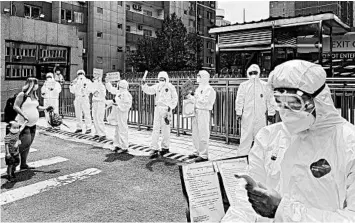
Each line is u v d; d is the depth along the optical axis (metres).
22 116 6.51
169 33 30.92
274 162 1.84
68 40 19.17
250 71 7.20
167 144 8.24
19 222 4.24
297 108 1.63
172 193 5.32
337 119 1.70
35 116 6.73
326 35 11.88
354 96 6.82
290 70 1.65
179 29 31.34
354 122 6.82
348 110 6.91
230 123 9.32
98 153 8.33
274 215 1.57
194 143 7.72
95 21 32.22
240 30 11.99
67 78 19.34
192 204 1.93
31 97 6.84
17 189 5.55
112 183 5.88
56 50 18.72
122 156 7.95
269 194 1.59
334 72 13.73
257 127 7.14
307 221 1.46
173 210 4.60
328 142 1.67
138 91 12.16
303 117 1.64
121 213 4.51
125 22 35.50
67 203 4.91
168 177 6.22
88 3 32.16
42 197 5.17
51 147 9.09
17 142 6.11
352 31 14.37
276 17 11.13
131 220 4.27
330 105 1.68
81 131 11.51
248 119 7.21
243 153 7.33
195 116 7.54
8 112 6.79
